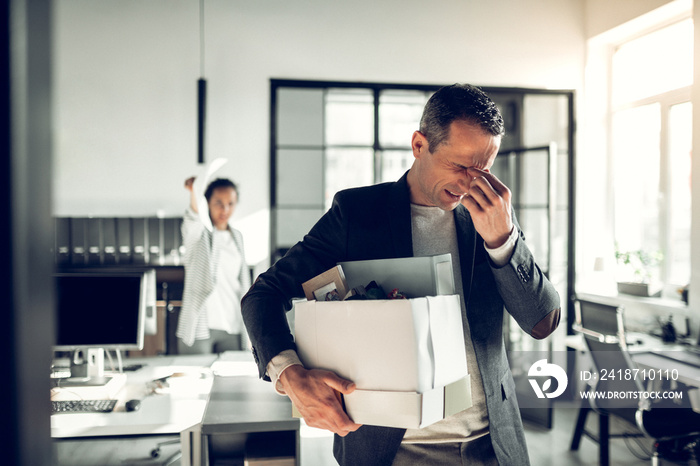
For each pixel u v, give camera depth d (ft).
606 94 17.12
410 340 2.59
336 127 21.11
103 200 15.40
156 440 12.70
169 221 14.28
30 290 1.01
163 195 15.60
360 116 21.13
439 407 2.74
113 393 7.97
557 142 17.17
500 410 3.38
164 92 15.60
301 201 19.35
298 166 19.10
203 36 15.70
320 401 2.72
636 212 16.06
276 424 6.31
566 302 16.92
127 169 15.48
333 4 16.15
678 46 14.38
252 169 15.92
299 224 16.90
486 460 3.34
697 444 9.48
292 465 6.44
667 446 9.48
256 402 7.06
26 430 1.01
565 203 17.13
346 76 16.24
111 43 15.40
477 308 3.43
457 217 3.59
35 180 1.03
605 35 16.25
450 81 16.63
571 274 16.90
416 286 2.98
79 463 11.27
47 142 1.07
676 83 14.42
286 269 3.48
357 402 2.73
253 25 15.87
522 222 16.65
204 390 8.14
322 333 2.88
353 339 2.76
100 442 12.60
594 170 17.08
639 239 15.89
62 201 15.29
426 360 2.67
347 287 3.08
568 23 17.03
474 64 16.74
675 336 12.07
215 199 13.46
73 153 15.30
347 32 16.22
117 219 14.10
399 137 21.44
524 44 16.92
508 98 17.01
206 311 12.86
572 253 16.94
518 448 3.44
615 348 9.99
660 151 14.83
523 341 16.01
